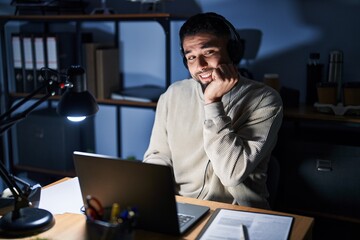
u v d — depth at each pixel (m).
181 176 1.85
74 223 1.23
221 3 2.55
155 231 1.20
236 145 1.58
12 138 3.10
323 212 2.20
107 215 1.15
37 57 2.68
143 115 2.87
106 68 2.63
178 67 2.71
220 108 1.61
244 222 1.25
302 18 2.41
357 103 2.12
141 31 2.76
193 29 1.74
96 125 3.01
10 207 1.38
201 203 1.45
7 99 2.73
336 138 2.27
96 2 2.80
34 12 2.68
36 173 3.06
